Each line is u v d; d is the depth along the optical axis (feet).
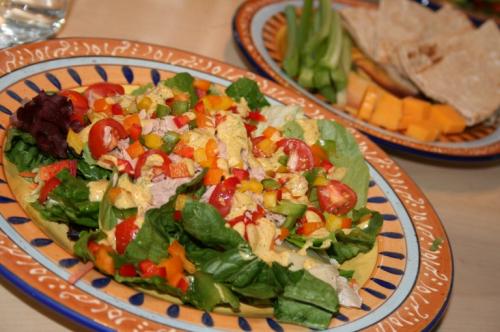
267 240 1.69
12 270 1.42
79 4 2.62
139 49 2.19
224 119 1.87
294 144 1.96
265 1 2.95
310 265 1.67
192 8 2.93
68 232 1.64
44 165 1.74
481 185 2.56
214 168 1.74
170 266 1.57
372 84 2.86
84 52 2.07
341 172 2.03
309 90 2.71
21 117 1.73
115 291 1.48
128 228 1.60
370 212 1.91
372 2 3.57
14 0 2.32
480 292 2.11
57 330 1.59
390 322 1.63
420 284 1.77
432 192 2.43
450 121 2.67
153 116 1.85
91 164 1.74
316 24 2.92
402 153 2.56
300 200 1.86
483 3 4.24
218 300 1.54
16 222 1.55
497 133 2.80
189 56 2.26
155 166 1.72
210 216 1.59
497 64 3.02
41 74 1.94
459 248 2.24
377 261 1.83
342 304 1.65
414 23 3.15
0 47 2.19
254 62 2.51
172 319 1.47
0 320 1.56
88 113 1.81
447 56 2.97
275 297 1.60
